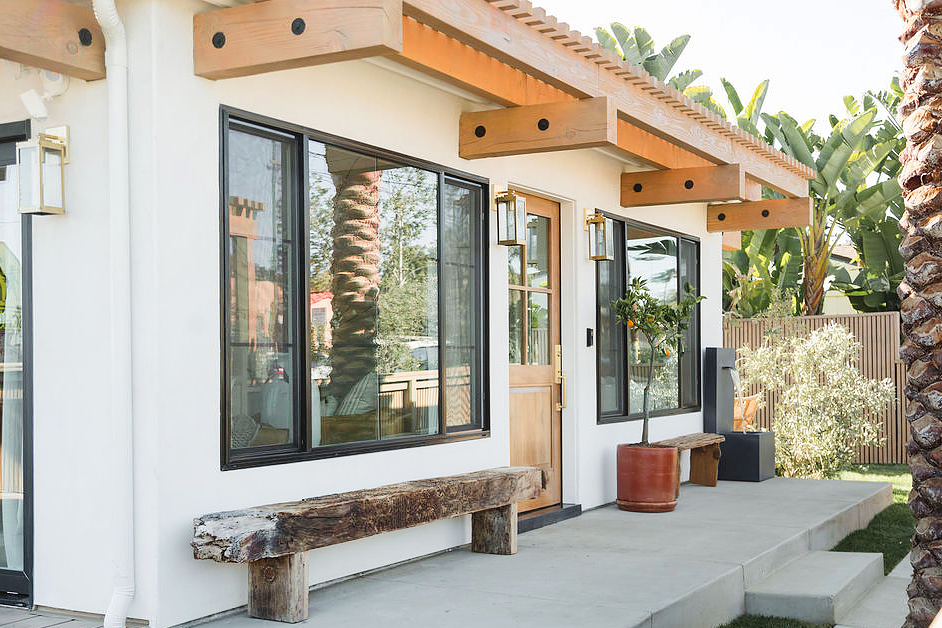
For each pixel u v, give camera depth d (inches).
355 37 152.1
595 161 307.7
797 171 359.3
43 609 175.5
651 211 349.1
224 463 173.6
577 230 297.6
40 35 155.7
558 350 295.7
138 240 164.4
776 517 284.5
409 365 222.8
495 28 185.5
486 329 251.8
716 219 397.1
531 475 234.2
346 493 193.9
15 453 182.2
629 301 305.4
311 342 195.2
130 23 165.5
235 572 175.3
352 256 206.5
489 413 250.8
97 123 170.1
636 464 295.3
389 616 170.6
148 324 163.0
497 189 255.9
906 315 132.5
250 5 163.3
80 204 171.9
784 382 492.1
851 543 292.7
